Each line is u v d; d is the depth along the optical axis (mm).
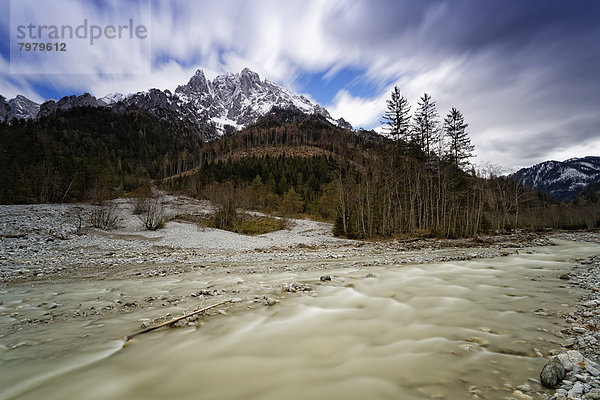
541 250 19031
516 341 5020
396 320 6215
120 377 4062
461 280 9984
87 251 19297
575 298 7586
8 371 4195
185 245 24609
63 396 3615
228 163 103125
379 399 3471
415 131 37688
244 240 30562
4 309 7211
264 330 5723
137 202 45312
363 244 26594
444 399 3424
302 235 39094
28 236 22953
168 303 7555
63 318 6480
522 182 49312
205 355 4715
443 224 34250
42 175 52562
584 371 3869
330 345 5059
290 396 3596
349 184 39719
